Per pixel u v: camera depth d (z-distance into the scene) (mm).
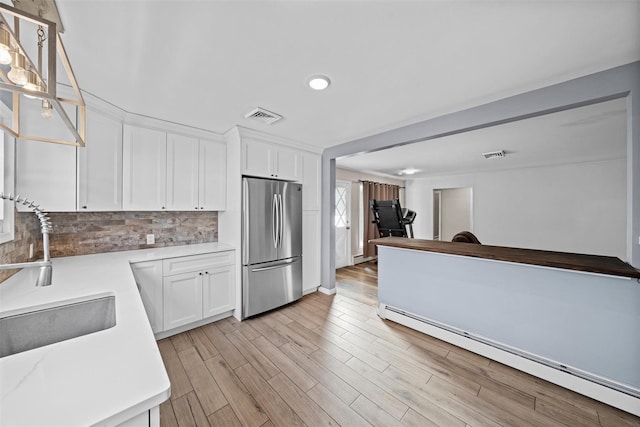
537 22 1236
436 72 1687
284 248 3141
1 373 649
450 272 2355
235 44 1387
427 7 1147
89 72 1646
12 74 850
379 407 1585
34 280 1549
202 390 1719
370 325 2697
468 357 2117
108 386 613
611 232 4453
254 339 2387
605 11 1163
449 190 7086
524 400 1642
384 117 2465
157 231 2766
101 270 1802
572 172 4801
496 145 3590
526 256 1929
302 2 1112
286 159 3287
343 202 5430
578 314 1730
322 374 1890
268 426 1444
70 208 1934
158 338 2348
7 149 1598
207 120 2518
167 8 1128
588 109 2344
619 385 1581
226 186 3025
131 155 2330
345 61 1561
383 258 2895
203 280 2592
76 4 1083
